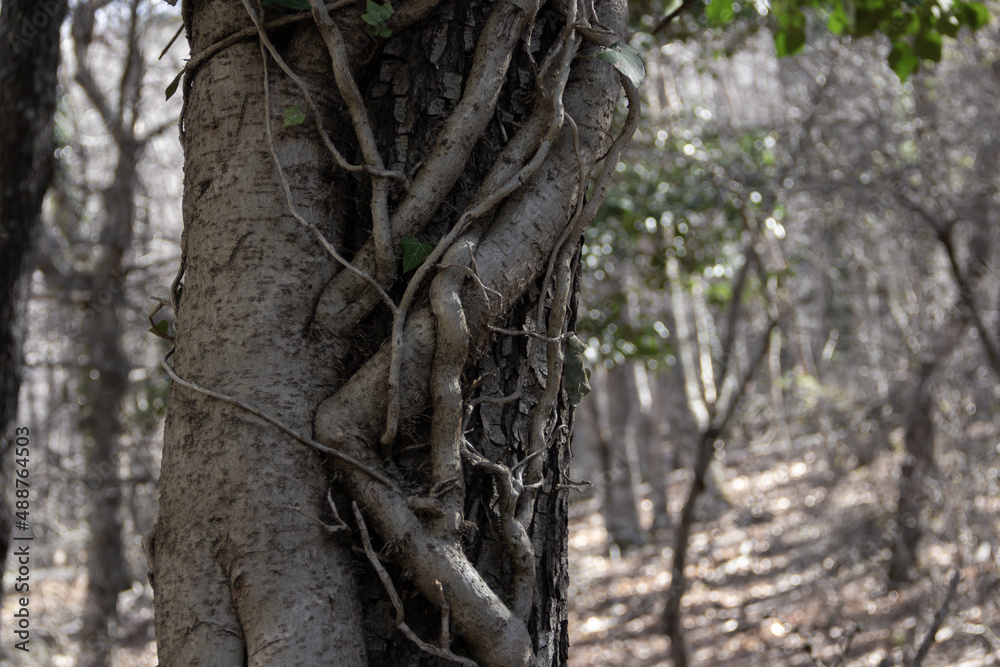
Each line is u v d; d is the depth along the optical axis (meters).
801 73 7.68
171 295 1.37
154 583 1.18
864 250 11.19
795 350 19.66
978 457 7.38
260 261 1.21
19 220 3.29
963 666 6.24
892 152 7.54
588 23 1.37
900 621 7.73
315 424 1.18
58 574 10.02
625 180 6.22
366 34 1.30
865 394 11.38
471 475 1.27
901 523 8.52
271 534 1.12
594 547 14.67
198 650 1.09
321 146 1.27
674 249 6.32
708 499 15.07
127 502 8.59
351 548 1.18
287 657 1.08
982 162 7.15
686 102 7.56
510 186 1.26
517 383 1.31
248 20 1.29
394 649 1.19
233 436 1.15
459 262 1.21
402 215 1.25
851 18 2.97
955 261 7.37
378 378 1.19
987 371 8.59
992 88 7.31
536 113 1.32
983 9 2.72
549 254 1.31
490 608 1.17
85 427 8.23
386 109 1.32
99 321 7.90
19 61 3.23
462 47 1.33
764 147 7.30
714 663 8.66
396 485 1.18
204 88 1.29
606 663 9.54
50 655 7.29
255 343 1.19
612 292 6.62
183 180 1.34
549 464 1.35
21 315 3.36
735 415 8.83
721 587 11.26
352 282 1.24
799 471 16.11
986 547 7.75
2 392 3.29
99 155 8.66
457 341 1.19
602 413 15.21
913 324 9.07
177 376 1.21
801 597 9.77
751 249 8.05
